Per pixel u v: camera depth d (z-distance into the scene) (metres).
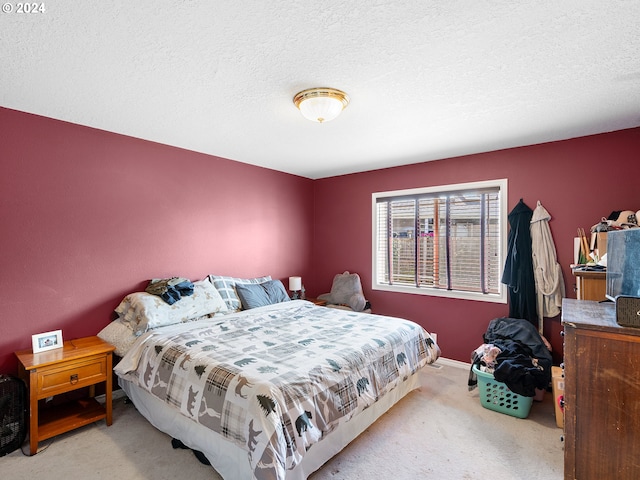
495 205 3.31
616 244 1.51
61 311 2.46
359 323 2.82
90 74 1.78
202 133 2.78
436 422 2.36
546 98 2.09
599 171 2.73
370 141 2.98
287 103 2.18
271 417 1.47
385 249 4.07
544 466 1.90
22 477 1.78
